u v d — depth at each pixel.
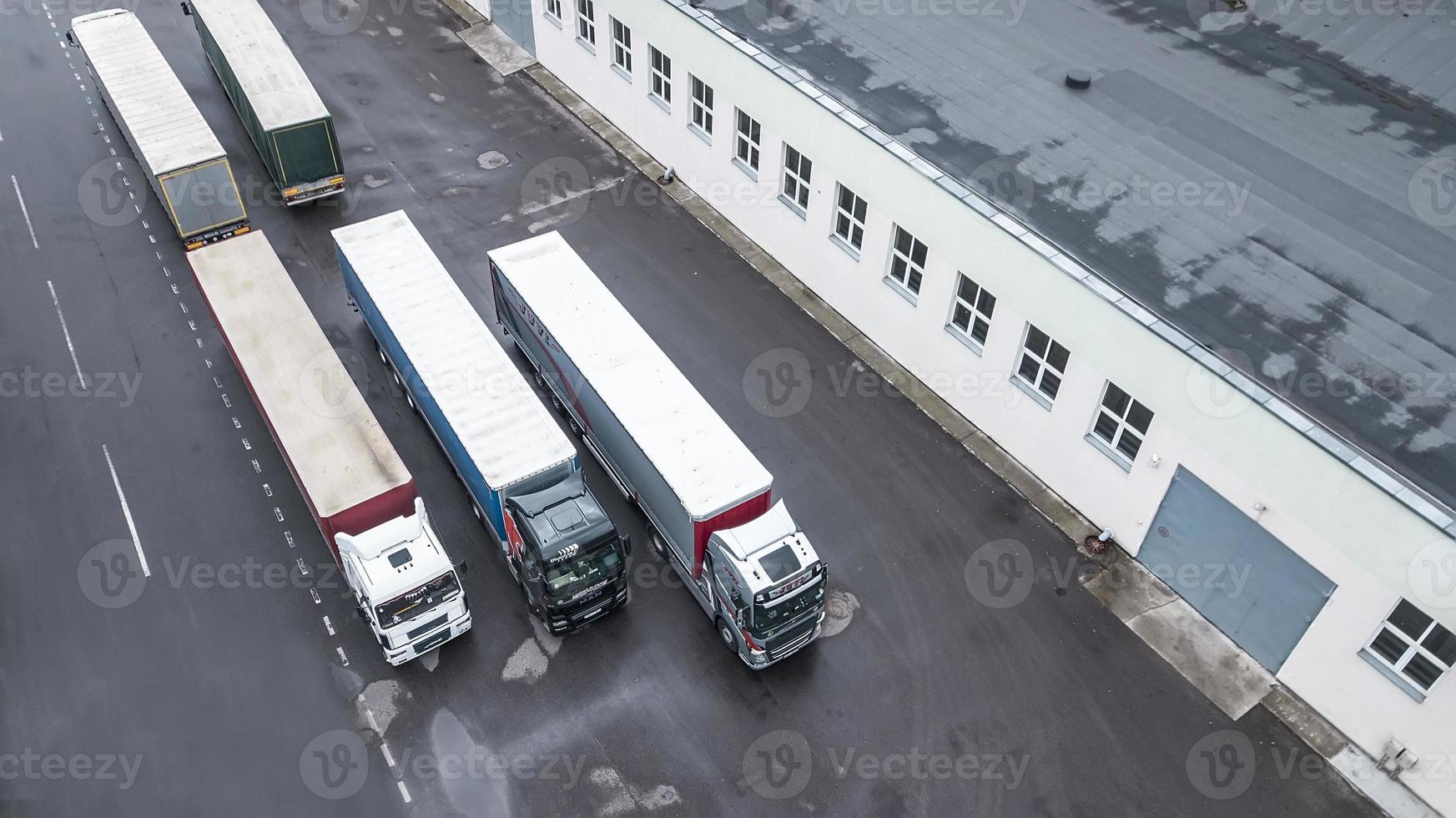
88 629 23.05
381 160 35.78
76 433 26.89
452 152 36.31
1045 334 24.14
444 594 21.88
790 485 26.39
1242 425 20.59
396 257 27.56
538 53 40.31
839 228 29.62
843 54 29.39
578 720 21.91
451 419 23.67
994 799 20.84
